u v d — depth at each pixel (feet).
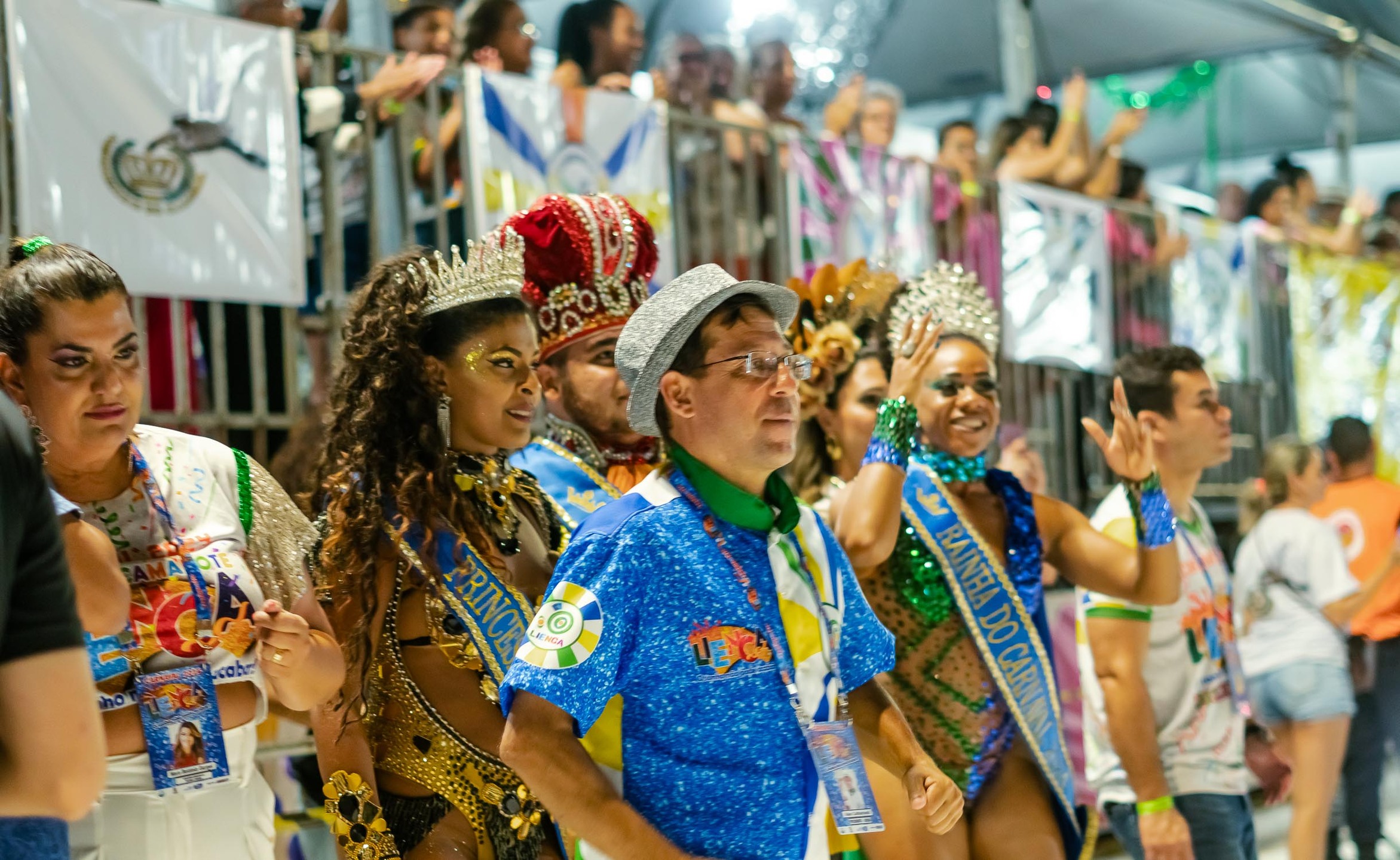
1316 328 24.04
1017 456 16.84
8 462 4.84
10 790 4.94
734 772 6.47
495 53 16.19
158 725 6.75
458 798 8.04
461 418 8.55
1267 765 12.42
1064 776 9.85
